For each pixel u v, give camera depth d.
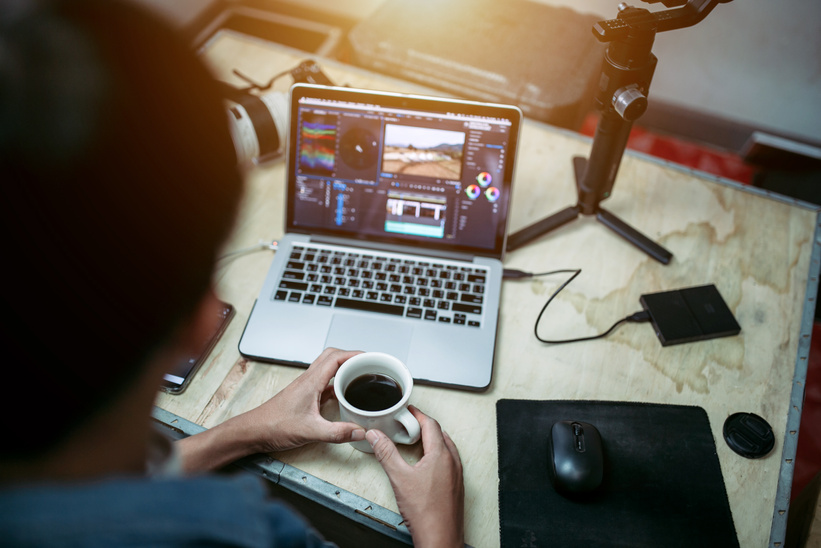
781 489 0.81
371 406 0.77
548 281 1.03
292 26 2.53
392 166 1.00
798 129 2.19
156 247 0.25
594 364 0.93
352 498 0.78
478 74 1.58
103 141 0.23
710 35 2.05
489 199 1.00
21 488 0.23
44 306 0.23
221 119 0.27
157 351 0.28
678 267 1.05
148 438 0.33
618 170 1.11
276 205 1.12
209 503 0.26
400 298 0.96
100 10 0.24
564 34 1.64
